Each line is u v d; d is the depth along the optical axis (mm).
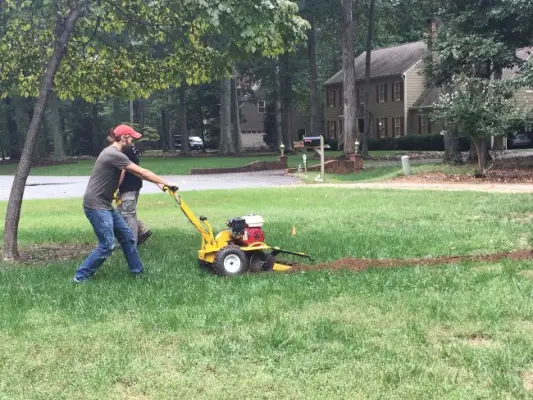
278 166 33250
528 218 11438
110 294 6277
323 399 3695
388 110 52250
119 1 10008
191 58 10641
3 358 4516
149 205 16266
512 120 20375
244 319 5266
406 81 49719
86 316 5539
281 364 4258
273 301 5809
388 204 14461
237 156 46500
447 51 22453
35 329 5180
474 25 22500
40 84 10891
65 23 9266
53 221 13789
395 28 45438
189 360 4379
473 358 4219
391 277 6629
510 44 22703
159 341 4809
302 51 50562
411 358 4281
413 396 3688
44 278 7258
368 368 4117
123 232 7203
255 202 16250
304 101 63812
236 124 53188
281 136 55781
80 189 24766
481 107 20219
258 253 7500
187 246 9523
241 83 62000
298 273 7105
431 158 36188
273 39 8727
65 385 4023
